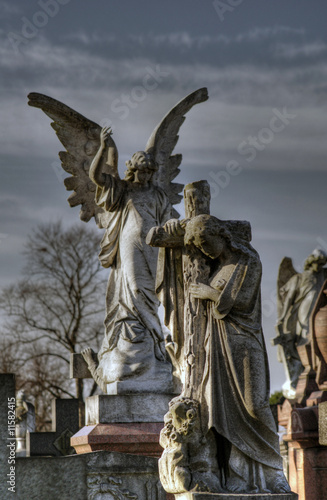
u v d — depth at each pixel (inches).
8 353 1428.4
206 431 371.9
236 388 374.6
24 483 414.6
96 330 1451.8
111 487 466.3
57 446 858.1
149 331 628.1
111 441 584.7
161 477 377.1
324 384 627.8
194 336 382.6
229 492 369.7
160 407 603.5
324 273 1058.7
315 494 593.3
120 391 606.5
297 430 605.0
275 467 375.2
